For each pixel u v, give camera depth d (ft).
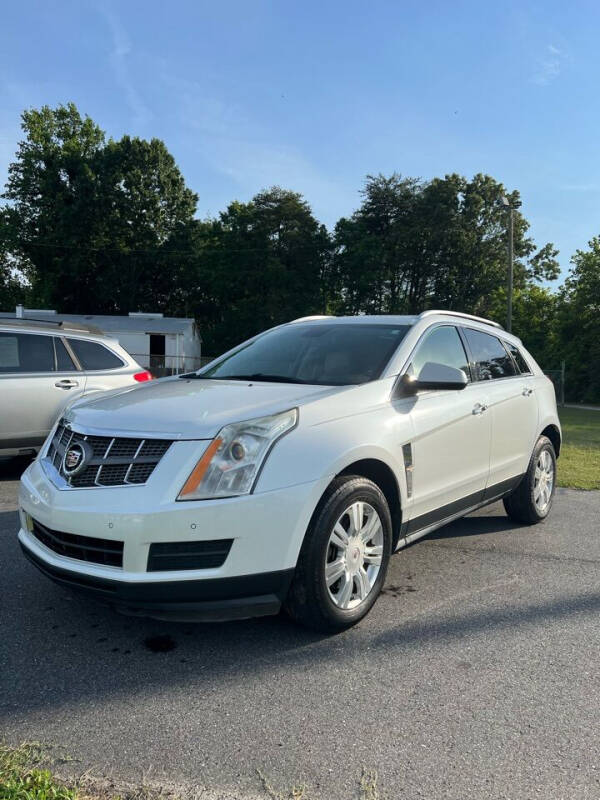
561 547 16.78
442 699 9.19
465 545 16.81
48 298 183.01
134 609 9.89
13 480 23.98
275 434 10.37
